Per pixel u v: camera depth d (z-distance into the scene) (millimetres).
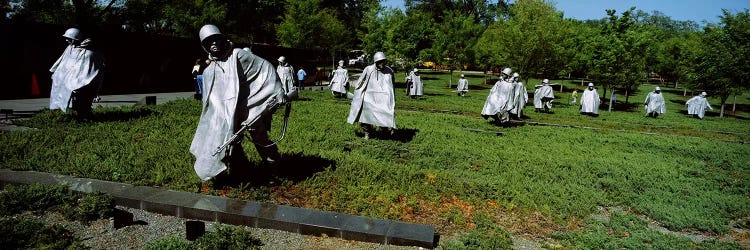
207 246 4477
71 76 10438
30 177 6098
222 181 6441
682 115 27953
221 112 5848
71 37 10484
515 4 40625
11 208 5211
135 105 14477
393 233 5160
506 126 15570
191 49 25922
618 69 28594
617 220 6402
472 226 5844
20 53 17672
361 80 10797
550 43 29594
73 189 5777
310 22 35219
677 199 7609
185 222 5258
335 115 14867
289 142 9531
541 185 7781
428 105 21594
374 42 36000
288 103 6430
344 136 10953
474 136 12547
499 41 35344
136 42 22672
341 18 54938
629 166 9992
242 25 42781
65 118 10578
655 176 9203
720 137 17359
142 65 23219
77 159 6941
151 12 27688
